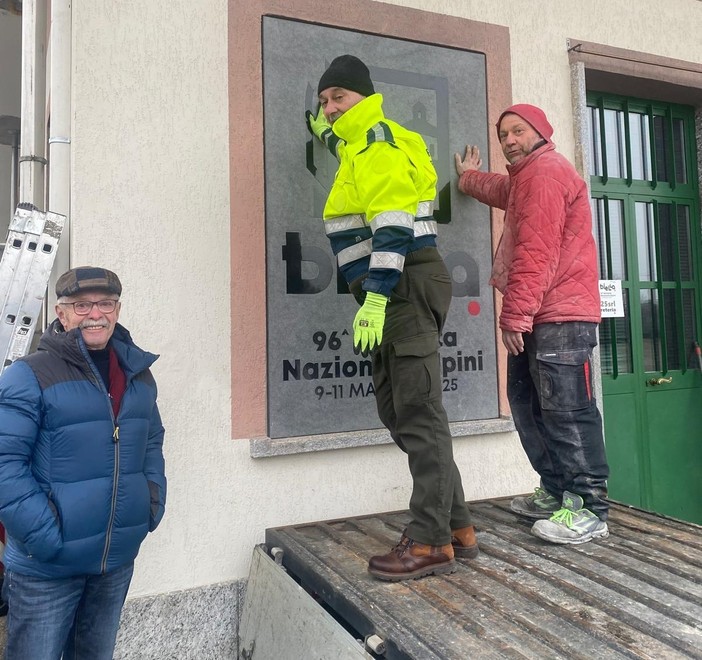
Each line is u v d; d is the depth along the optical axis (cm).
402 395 221
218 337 280
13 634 184
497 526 282
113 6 268
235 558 279
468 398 325
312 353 294
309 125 299
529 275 248
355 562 236
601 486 262
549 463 283
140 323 269
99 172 264
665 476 414
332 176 301
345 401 299
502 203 305
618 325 408
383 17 317
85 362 184
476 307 330
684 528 276
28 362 180
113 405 189
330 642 197
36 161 295
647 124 427
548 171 252
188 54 280
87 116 263
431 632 179
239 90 287
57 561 176
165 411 271
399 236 205
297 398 290
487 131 339
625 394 405
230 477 279
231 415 280
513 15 350
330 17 305
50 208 264
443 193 326
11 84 545
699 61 406
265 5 293
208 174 281
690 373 428
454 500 236
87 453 180
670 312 427
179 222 276
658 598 201
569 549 249
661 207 430
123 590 200
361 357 303
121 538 186
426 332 222
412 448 222
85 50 263
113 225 265
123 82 269
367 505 303
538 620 187
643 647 170
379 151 212
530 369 270
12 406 175
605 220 407
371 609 195
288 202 293
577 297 257
